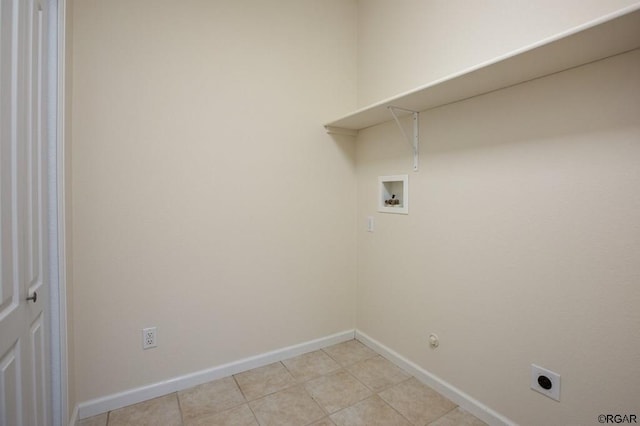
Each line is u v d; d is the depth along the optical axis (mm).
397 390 1952
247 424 1664
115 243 1751
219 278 2059
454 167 1811
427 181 1980
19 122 1050
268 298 2248
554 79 1370
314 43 2387
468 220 1742
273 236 2250
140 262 1821
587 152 1277
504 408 1596
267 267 2234
